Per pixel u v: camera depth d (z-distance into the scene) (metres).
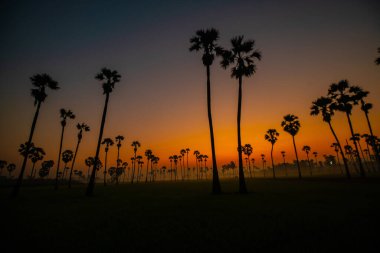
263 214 10.25
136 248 6.16
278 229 7.50
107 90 28.64
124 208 14.02
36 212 13.02
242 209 11.88
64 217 11.22
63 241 6.97
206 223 8.88
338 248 5.55
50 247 6.41
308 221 8.44
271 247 5.84
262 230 7.47
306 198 15.61
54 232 8.11
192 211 11.85
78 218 10.87
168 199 18.69
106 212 12.59
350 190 19.86
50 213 12.59
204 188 33.22
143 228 8.43
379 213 9.41
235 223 8.67
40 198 22.53
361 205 11.58
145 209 13.27
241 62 23.59
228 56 23.94
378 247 5.52
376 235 6.43
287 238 6.52
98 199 20.62
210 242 6.44
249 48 23.73
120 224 9.29
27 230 8.47
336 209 10.71
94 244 6.61
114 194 26.33
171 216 10.67
